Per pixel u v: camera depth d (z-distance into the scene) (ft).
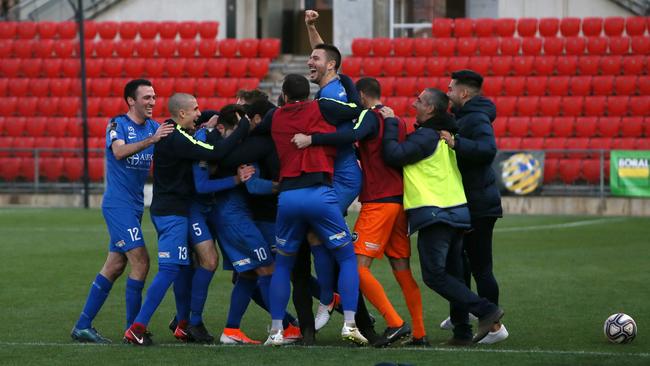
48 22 269.44
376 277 121.70
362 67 251.60
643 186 206.28
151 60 256.93
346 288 77.56
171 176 80.07
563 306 100.48
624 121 228.43
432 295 108.47
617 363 71.97
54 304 102.17
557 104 234.58
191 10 276.00
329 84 80.43
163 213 79.87
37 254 142.82
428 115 80.07
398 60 250.78
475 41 252.21
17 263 133.39
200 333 83.41
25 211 213.05
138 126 82.89
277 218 78.79
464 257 87.56
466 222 78.84
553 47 248.11
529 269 127.95
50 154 227.61
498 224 187.01
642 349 78.54
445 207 78.07
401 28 274.36
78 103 249.14
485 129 80.28
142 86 82.33
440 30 260.01
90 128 243.40
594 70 242.17
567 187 211.20
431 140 78.59
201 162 79.66
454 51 253.24
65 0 277.23
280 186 78.38
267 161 81.71
